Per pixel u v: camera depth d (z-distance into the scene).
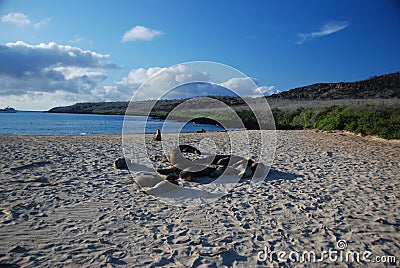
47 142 13.71
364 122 17.02
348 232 4.55
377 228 4.68
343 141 14.62
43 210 5.14
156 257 3.78
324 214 5.23
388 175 7.98
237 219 5.02
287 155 10.95
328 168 8.76
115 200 5.81
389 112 18.00
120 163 8.47
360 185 6.99
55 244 4.00
